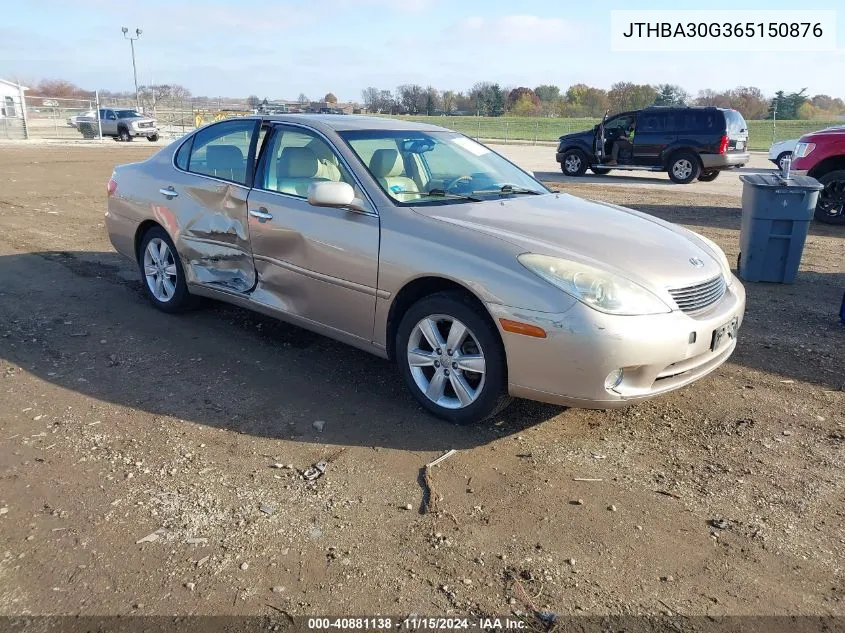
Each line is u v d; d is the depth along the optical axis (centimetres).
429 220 386
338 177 431
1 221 978
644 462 351
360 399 415
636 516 305
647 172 2133
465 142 519
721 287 393
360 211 408
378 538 287
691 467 347
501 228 381
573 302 331
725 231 995
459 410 376
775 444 370
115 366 459
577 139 1920
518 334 340
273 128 478
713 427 388
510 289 342
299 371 455
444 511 306
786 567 273
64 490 317
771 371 466
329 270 419
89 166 1881
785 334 542
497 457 352
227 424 382
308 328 450
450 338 371
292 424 383
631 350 331
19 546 278
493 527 296
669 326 340
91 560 270
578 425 388
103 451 351
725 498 320
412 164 454
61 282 661
